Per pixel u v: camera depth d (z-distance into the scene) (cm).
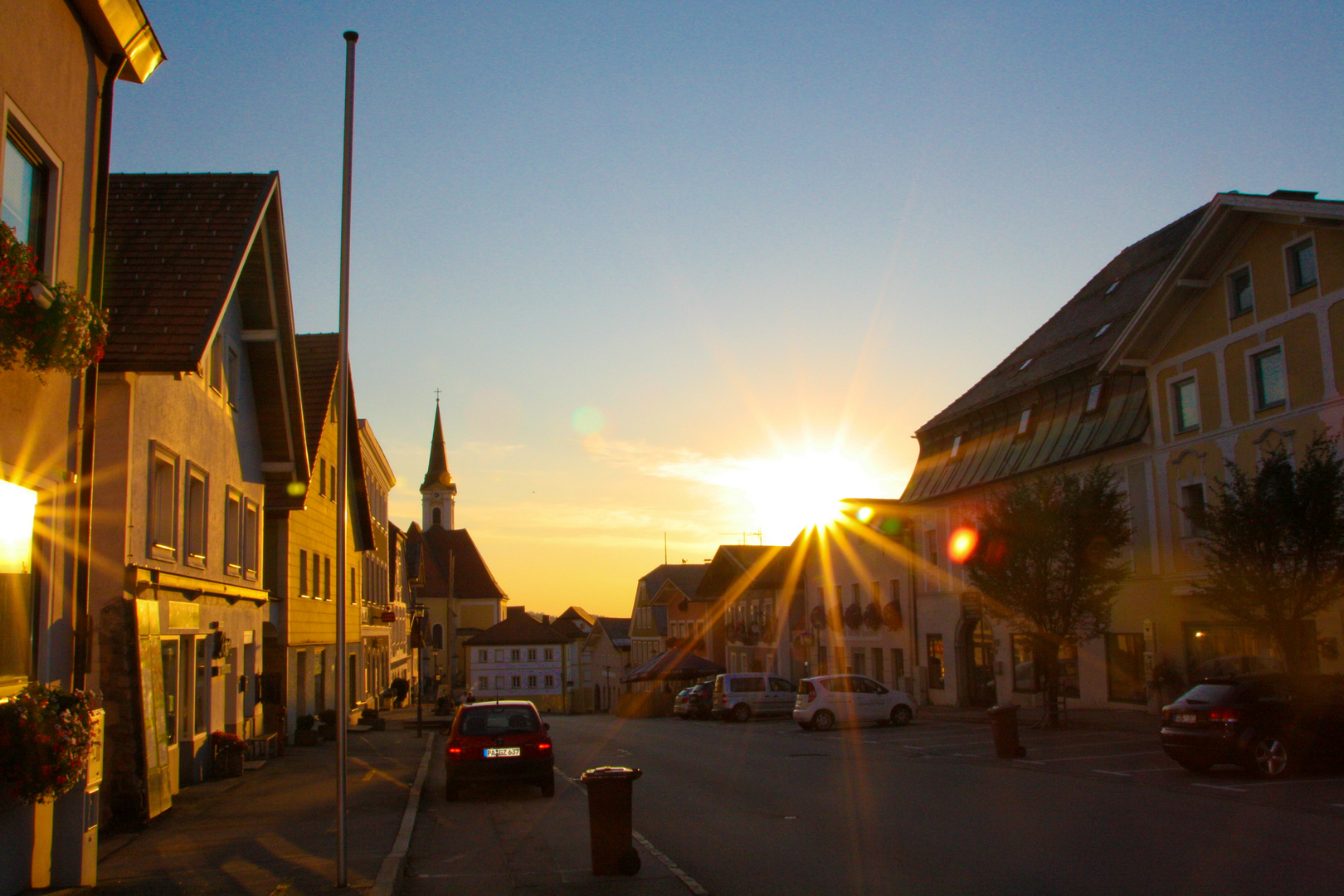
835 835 1182
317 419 2900
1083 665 3256
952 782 1667
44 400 972
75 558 1036
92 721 901
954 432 4122
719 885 929
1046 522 2667
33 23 962
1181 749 1600
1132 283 3572
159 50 1190
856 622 4712
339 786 924
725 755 2369
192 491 1778
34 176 992
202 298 1467
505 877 998
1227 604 2125
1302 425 2427
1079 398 3359
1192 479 2783
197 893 904
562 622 12469
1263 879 880
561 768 2172
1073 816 1253
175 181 1716
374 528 4391
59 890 907
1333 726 1564
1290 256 2489
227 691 2053
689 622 7406
